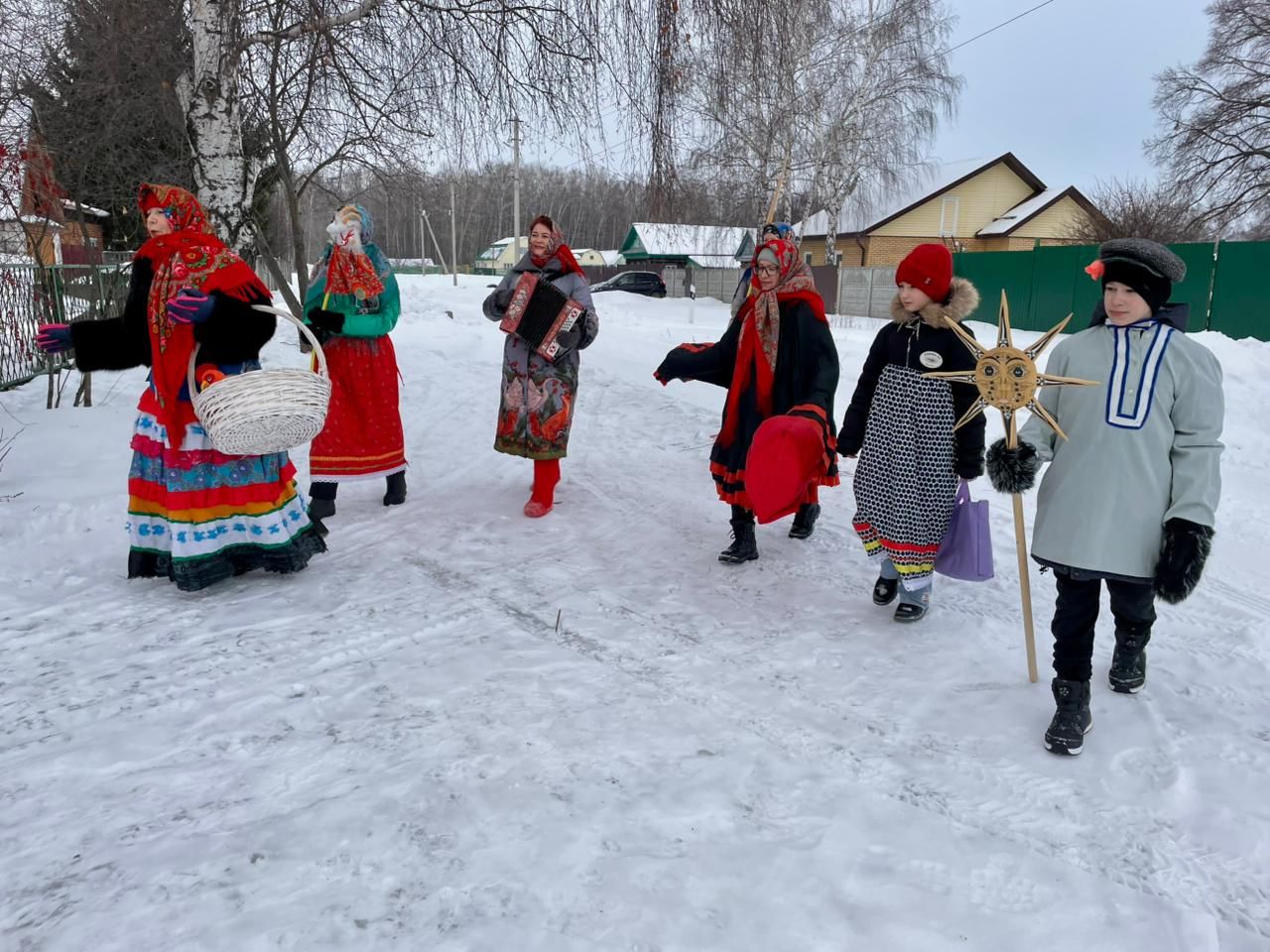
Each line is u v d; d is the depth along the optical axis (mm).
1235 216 24562
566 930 2127
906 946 2113
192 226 3889
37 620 3840
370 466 5488
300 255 11336
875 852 2461
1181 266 2979
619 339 15797
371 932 2100
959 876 2373
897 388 3850
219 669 3432
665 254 38438
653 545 5090
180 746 2898
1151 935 2178
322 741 2945
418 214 12195
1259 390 9758
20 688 3246
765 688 3410
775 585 4512
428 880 2283
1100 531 2961
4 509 5008
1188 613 4172
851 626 4016
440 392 10039
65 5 8641
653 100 7691
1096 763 2928
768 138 16141
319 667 3473
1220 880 2383
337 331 5121
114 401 8461
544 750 2914
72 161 10227
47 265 9461
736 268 37938
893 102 27609
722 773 2820
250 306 3857
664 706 3250
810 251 38438
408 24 7340
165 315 3781
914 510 3850
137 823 2490
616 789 2711
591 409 9086
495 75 7598
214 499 4047
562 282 5488
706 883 2305
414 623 3926
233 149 7871
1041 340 3211
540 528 5367
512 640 3789
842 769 2879
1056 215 36219
